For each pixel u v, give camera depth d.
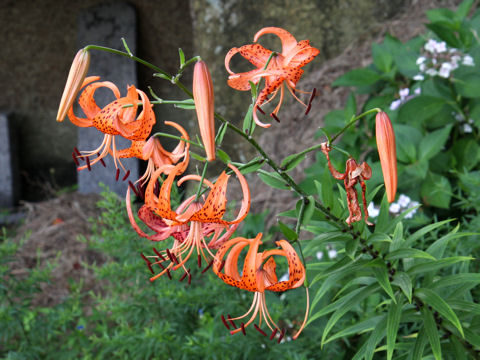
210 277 0.99
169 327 0.95
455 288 0.71
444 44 1.18
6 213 2.57
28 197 2.94
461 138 1.27
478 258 0.79
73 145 2.97
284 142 1.83
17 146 2.93
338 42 1.92
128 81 2.74
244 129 0.56
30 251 1.81
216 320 0.99
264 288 0.55
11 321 1.05
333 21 1.92
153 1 2.80
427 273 0.68
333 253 0.97
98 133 2.69
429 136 1.17
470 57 1.19
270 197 1.63
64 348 1.08
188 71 2.87
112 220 1.09
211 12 2.06
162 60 2.86
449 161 1.22
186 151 0.54
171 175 0.53
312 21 1.95
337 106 1.76
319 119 1.77
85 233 1.90
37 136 2.99
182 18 2.82
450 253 0.83
